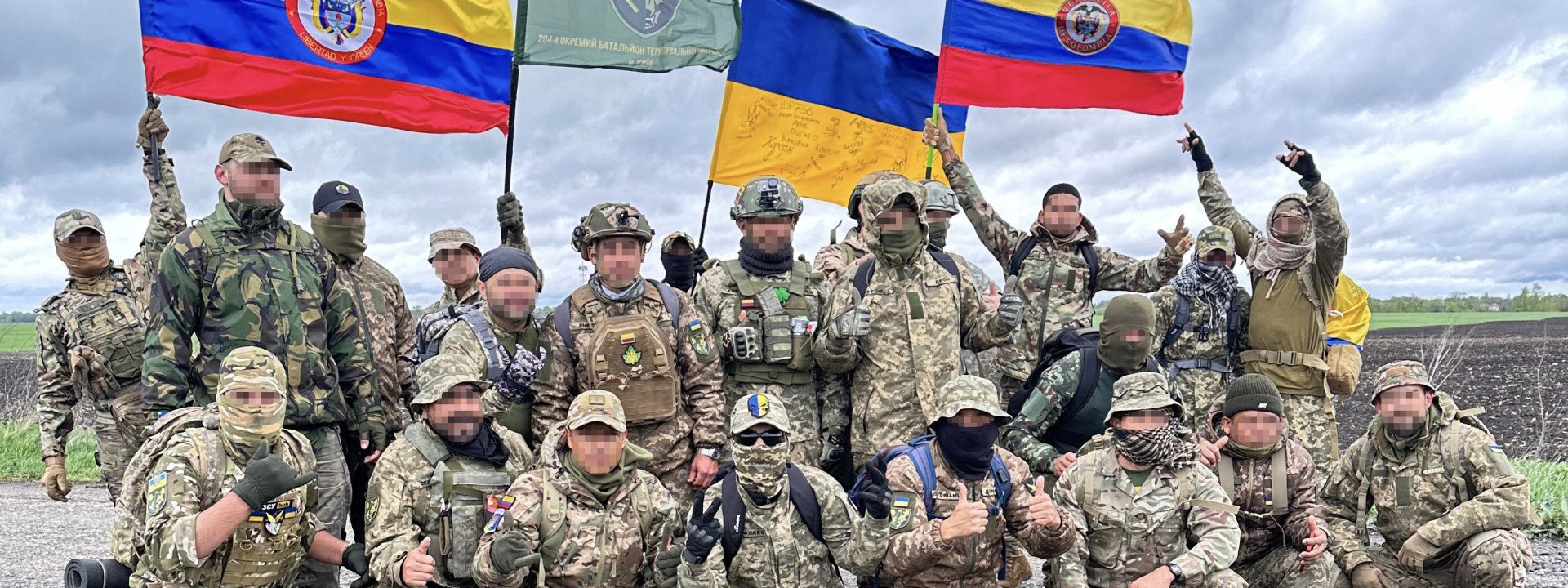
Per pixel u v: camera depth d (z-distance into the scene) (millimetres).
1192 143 7516
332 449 5203
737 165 7953
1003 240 7504
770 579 4750
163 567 4066
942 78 7871
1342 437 13797
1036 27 7953
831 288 6156
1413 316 55438
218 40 6219
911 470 5027
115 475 6746
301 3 6426
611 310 5488
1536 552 6906
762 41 7930
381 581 4418
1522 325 40594
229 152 4973
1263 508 5746
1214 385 6895
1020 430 5969
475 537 4508
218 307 4902
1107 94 8047
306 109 6438
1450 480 5707
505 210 6836
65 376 6734
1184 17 8125
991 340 5961
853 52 8320
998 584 5223
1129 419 5273
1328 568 5766
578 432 4504
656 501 4812
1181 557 5160
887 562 4828
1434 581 5801
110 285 6809
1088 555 5391
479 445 4609
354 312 5418
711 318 5996
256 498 4137
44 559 7223
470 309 5586
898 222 5812
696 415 5527
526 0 6746
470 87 6922
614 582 4633
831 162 8344
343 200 5898
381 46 6656
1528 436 13250
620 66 6914
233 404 4320
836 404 6148
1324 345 6887
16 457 11727
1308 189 6520
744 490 4770
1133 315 5840
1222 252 6949
